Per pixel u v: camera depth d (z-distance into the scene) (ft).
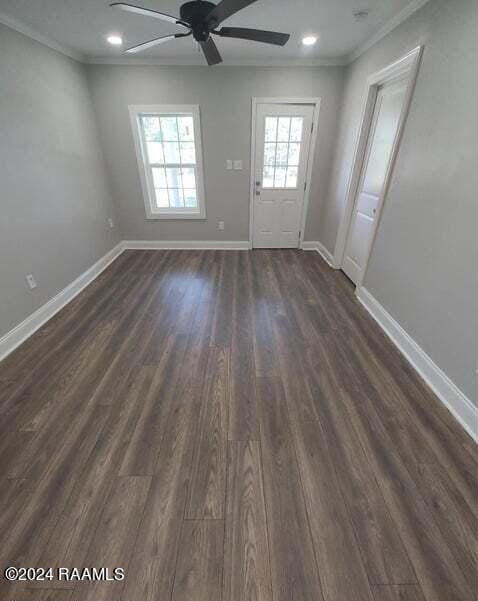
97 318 8.73
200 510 4.01
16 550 3.63
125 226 14.14
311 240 14.55
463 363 5.33
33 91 8.32
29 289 8.05
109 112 11.83
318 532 3.79
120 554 3.59
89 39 9.03
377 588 3.30
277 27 8.29
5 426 5.24
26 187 8.02
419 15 6.57
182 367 6.72
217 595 3.25
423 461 4.67
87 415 5.47
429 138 6.28
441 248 5.90
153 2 6.88
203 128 12.14
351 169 10.55
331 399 5.84
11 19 7.38
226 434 5.10
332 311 9.12
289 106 11.82
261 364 6.82
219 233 14.33
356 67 10.15
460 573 3.43
